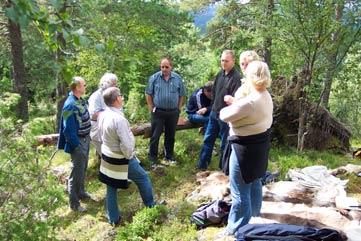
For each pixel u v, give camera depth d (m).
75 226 5.26
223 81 5.64
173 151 6.80
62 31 1.73
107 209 5.15
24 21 1.58
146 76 10.57
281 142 7.79
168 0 13.46
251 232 3.69
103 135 4.76
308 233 3.63
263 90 3.70
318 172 5.59
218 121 5.82
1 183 3.57
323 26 6.50
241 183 3.90
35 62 13.43
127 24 9.76
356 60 7.23
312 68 7.00
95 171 6.79
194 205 5.24
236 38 13.80
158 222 4.93
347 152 7.95
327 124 7.80
